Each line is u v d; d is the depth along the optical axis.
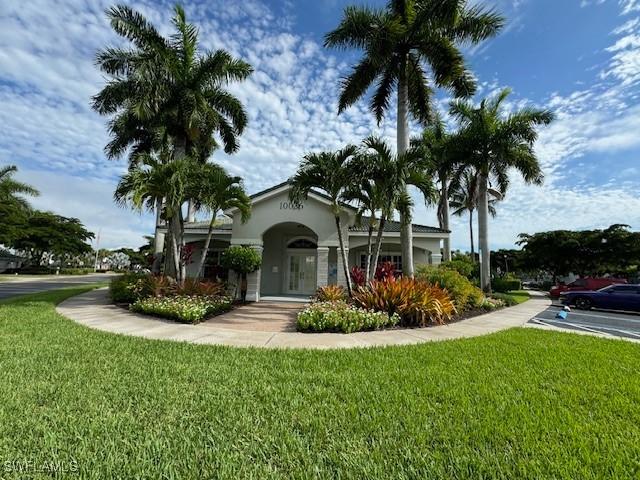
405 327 9.26
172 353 5.73
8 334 6.78
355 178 11.62
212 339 7.22
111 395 3.76
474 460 2.61
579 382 4.49
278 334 7.98
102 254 93.25
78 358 5.22
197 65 15.38
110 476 2.36
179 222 14.24
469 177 22.58
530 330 9.09
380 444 2.84
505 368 5.14
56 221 52.25
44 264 59.41
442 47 14.45
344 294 13.44
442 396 3.91
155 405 3.54
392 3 14.50
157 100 14.45
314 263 19.61
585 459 2.68
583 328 10.33
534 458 2.67
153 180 12.70
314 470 2.46
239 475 2.39
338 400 3.79
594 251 32.72
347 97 15.86
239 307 13.38
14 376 4.27
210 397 3.77
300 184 12.19
